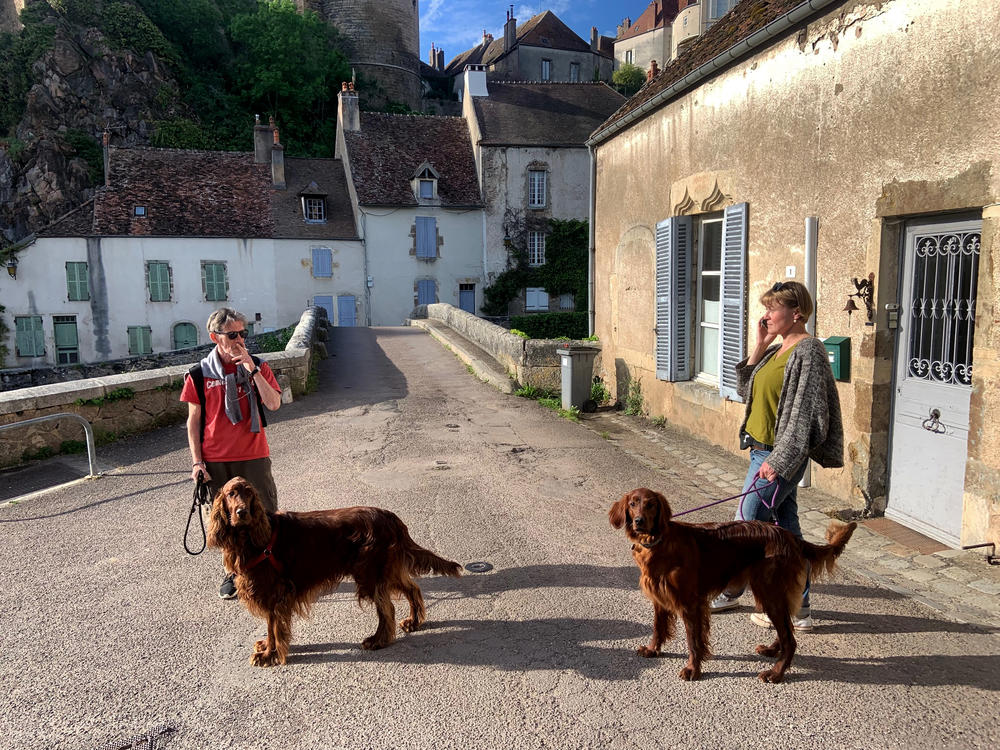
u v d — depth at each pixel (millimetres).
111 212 32375
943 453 5000
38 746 2863
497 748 2834
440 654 3584
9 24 49188
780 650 3260
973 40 4469
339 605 4230
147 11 49062
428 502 5961
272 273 34062
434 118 39500
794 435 3422
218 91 49969
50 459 7449
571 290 38750
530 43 67000
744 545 3262
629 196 10203
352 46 61781
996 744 2770
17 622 3936
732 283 7398
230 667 3480
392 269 35906
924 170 4910
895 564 4629
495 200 37094
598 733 2916
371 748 2852
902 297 5363
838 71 5738
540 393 11430
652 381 9742
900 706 3041
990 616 3857
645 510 3088
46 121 41719
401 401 10625
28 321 31328
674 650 3586
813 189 6141
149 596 4262
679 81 8008
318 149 51156
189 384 4090
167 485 6461
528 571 4590
